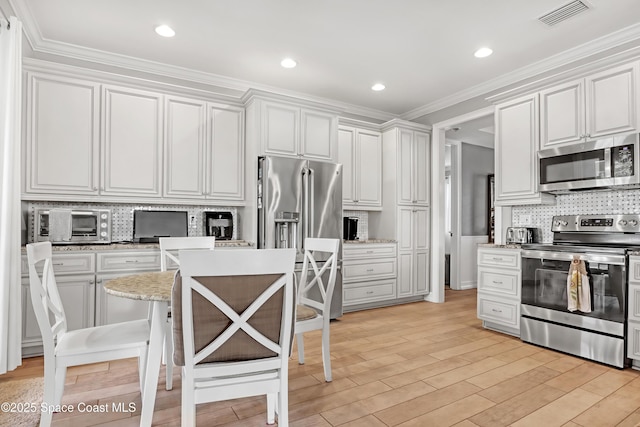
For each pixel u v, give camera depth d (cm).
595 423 183
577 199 332
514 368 253
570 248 279
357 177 454
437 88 417
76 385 223
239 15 273
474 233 598
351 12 270
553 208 351
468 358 272
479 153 610
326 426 178
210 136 360
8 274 233
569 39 306
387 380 232
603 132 284
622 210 303
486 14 271
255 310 141
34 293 160
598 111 288
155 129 335
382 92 430
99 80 313
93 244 303
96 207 329
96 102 311
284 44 317
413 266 468
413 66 359
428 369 250
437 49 325
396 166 457
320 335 330
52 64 292
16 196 241
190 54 334
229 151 369
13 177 237
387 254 444
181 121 347
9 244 234
